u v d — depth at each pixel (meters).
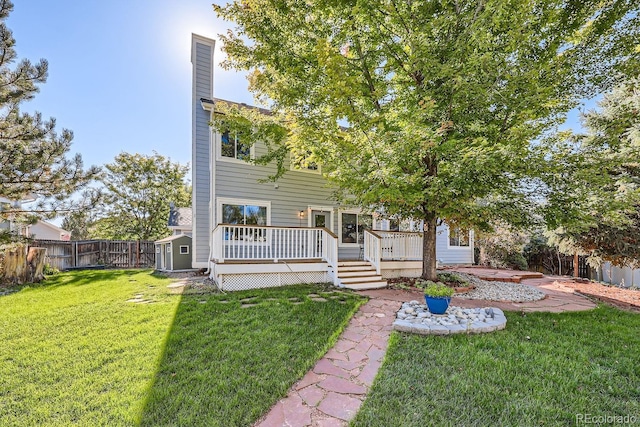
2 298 6.77
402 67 7.19
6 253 8.89
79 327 4.58
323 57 6.23
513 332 4.33
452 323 4.43
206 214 10.79
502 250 13.76
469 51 6.09
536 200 6.74
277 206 11.34
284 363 3.39
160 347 3.80
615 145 7.00
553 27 6.43
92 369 3.29
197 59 10.88
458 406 2.59
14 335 4.28
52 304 6.08
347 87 6.39
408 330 4.27
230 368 3.27
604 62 6.56
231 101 11.51
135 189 23.61
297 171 11.80
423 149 6.09
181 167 25.34
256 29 7.23
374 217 10.65
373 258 9.15
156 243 13.95
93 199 10.39
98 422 2.43
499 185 6.63
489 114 6.95
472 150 5.84
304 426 2.36
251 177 10.96
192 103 10.78
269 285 8.17
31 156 8.97
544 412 2.51
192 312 5.27
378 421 2.41
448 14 6.24
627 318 5.16
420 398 2.71
